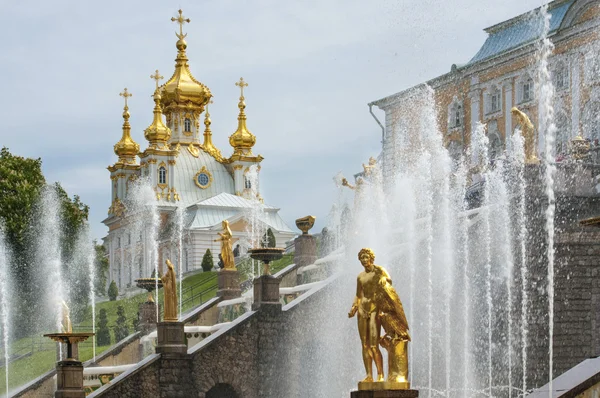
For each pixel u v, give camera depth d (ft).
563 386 98.27
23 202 368.68
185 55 568.82
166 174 531.09
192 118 557.74
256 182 545.03
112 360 213.25
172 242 509.76
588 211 165.89
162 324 174.70
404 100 330.95
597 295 163.53
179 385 173.58
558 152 274.77
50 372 207.10
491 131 307.99
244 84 557.33
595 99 265.13
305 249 216.13
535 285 164.35
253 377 177.27
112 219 540.52
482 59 309.42
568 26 273.13
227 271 218.79
